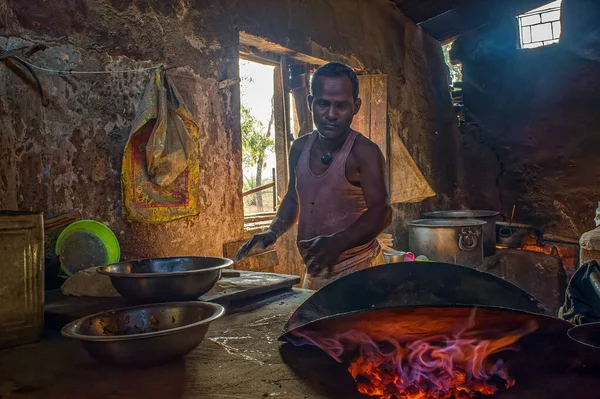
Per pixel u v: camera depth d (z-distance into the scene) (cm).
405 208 540
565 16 625
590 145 616
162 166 258
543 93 644
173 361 127
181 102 270
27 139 214
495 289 129
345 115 182
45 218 220
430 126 616
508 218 671
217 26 324
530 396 102
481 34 682
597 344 105
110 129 251
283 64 420
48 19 226
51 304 178
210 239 309
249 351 135
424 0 551
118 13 259
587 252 284
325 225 194
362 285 135
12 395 107
